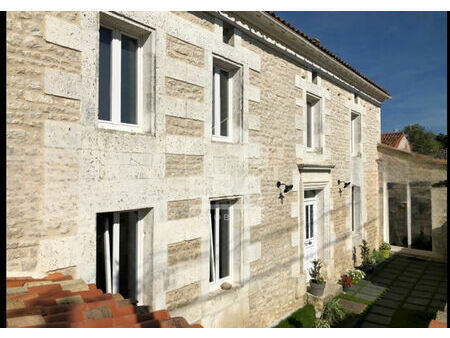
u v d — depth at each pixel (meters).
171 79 4.34
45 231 3.11
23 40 3.03
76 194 3.35
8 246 2.87
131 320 2.46
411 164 9.64
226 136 5.54
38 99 3.11
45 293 2.62
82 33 3.46
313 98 7.65
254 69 5.75
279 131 6.33
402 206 9.98
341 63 7.94
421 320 5.75
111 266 3.98
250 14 5.37
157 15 4.17
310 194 7.79
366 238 9.52
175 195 4.36
